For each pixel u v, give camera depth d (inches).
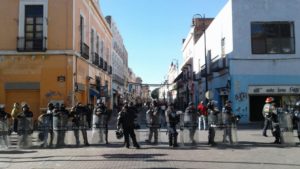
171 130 619.5
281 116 630.5
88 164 443.2
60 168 418.3
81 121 656.4
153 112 662.5
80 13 1175.6
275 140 645.9
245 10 1111.6
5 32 1066.1
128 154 527.2
